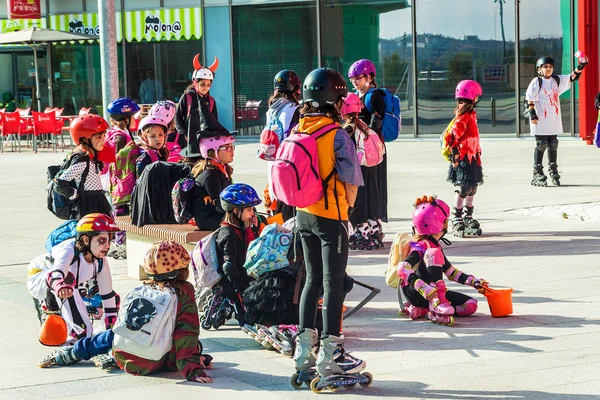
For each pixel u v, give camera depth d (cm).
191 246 1159
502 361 861
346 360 801
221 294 1005
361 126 1188
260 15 3662
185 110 1445
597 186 2094
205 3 3744
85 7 4009
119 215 1409
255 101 3712
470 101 1516
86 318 935
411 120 3469
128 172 1396
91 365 893
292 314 940
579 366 835
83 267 929
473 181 1516
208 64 3772
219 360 901
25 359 918
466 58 3359
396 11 3438
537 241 1476
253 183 2317
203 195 1162
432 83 3419
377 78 3497
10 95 4225
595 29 3039
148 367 846
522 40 3269
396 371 845
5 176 2744
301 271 861
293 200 773
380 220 1571
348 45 3534
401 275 1010
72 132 1167
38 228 1791
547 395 760
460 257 1366
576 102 3228
